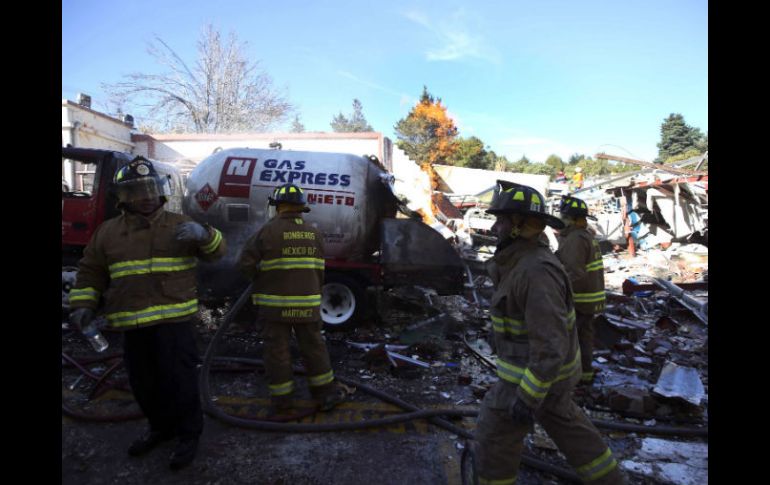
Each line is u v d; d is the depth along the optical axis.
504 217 2.20
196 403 2.96
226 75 23.12
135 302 2.70
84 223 5.85
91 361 4.51
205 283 5.93
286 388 3.63
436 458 3.10
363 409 3.83
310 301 3.57
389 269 5.94
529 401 1.91
